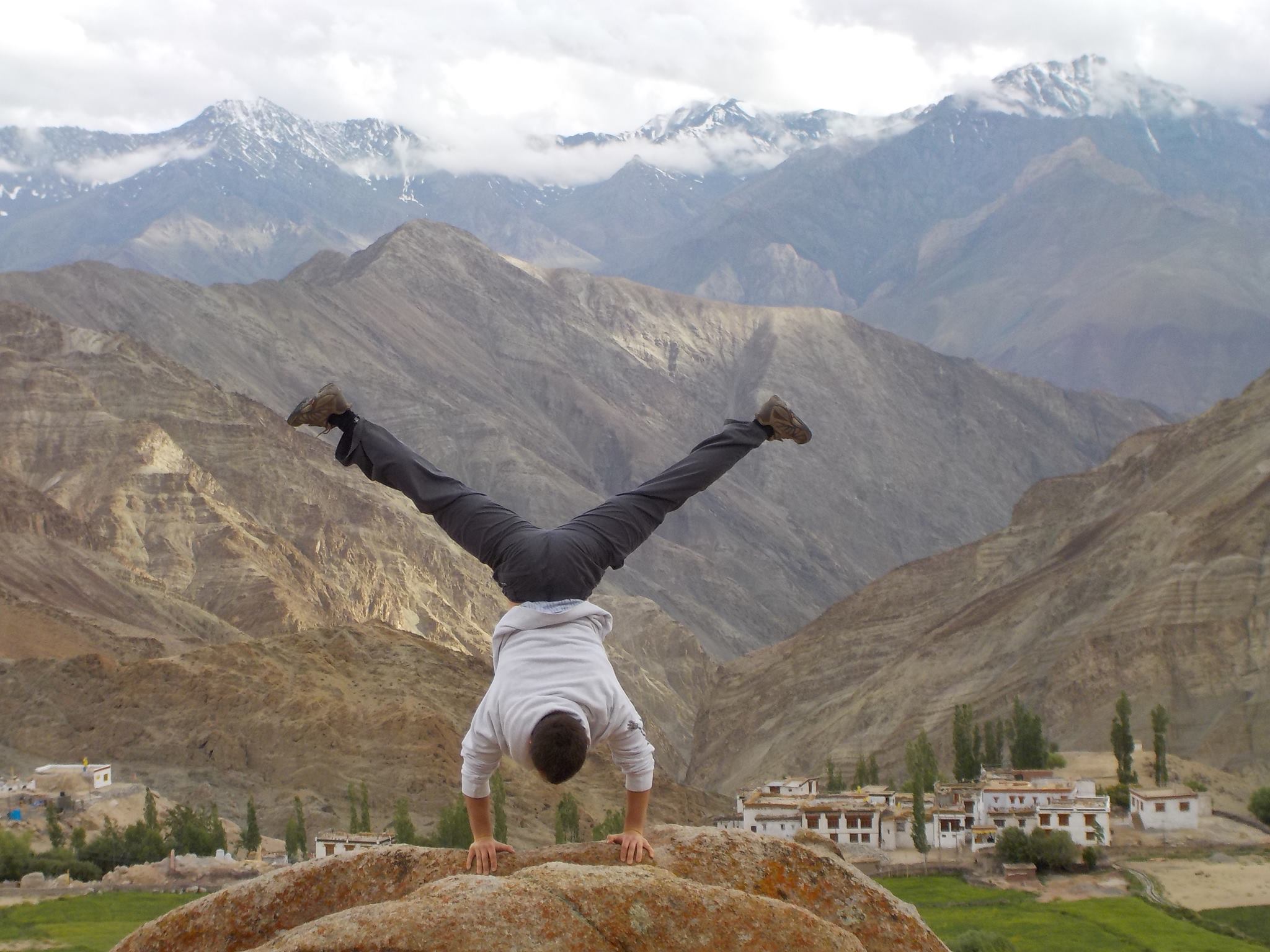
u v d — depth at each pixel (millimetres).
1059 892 79812
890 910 10492
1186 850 89688
